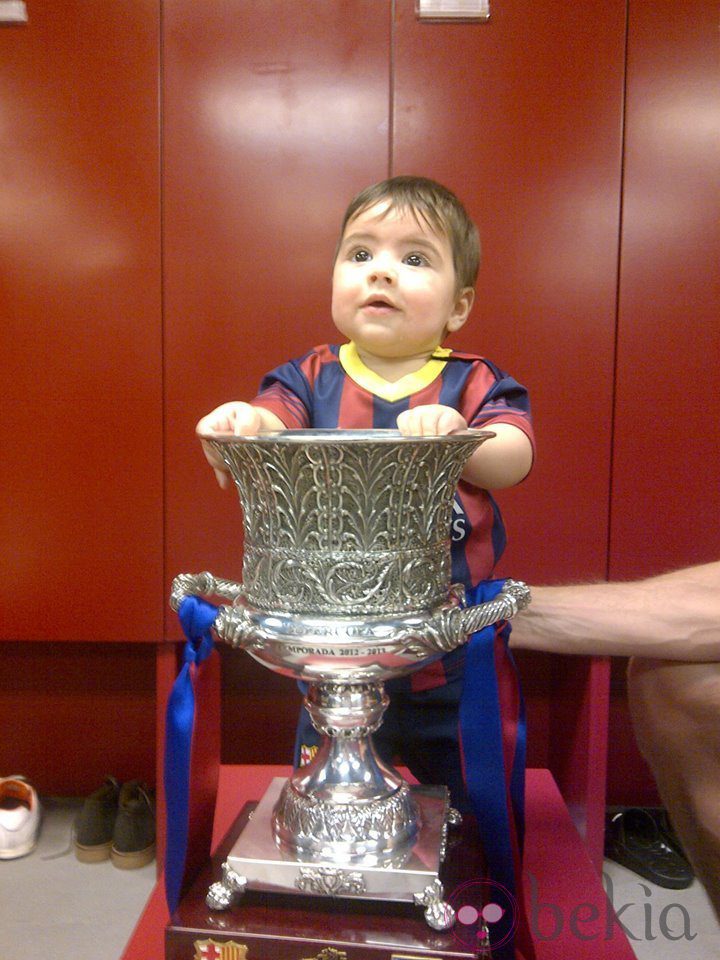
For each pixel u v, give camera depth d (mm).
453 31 1478
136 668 1855
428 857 670
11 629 1604
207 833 734
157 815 1604
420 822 725
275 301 1536
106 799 1700
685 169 1485
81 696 1865
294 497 613
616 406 1534
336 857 664
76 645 1846
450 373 869
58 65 1492
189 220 1521
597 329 1522
